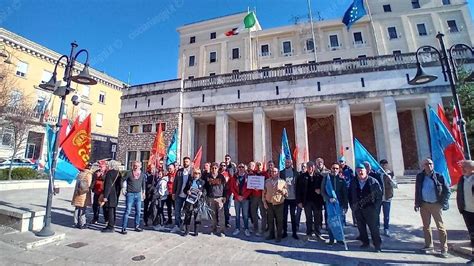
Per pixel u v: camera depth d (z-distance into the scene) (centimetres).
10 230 662
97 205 827
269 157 2473
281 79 2264
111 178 743
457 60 1859
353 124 2512
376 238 583
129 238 673
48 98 3203
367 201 599
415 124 2234
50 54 3269
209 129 2845
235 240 672
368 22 3216
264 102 2256
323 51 3234
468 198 509
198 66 3656
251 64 3416
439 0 3170
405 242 647
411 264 506
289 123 2666
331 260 530
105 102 4041
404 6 3219
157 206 800
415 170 2106
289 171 760
